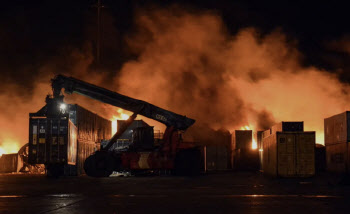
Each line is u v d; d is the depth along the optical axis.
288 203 12.80
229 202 13.08
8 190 17.73
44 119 27.48
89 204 12.70
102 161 27.41
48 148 27.30
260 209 11.50
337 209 11.51
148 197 14.59
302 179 25.66
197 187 18.94
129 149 28.50
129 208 11.77
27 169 38.66
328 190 17.30
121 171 29.81
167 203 12.85
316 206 12.10
